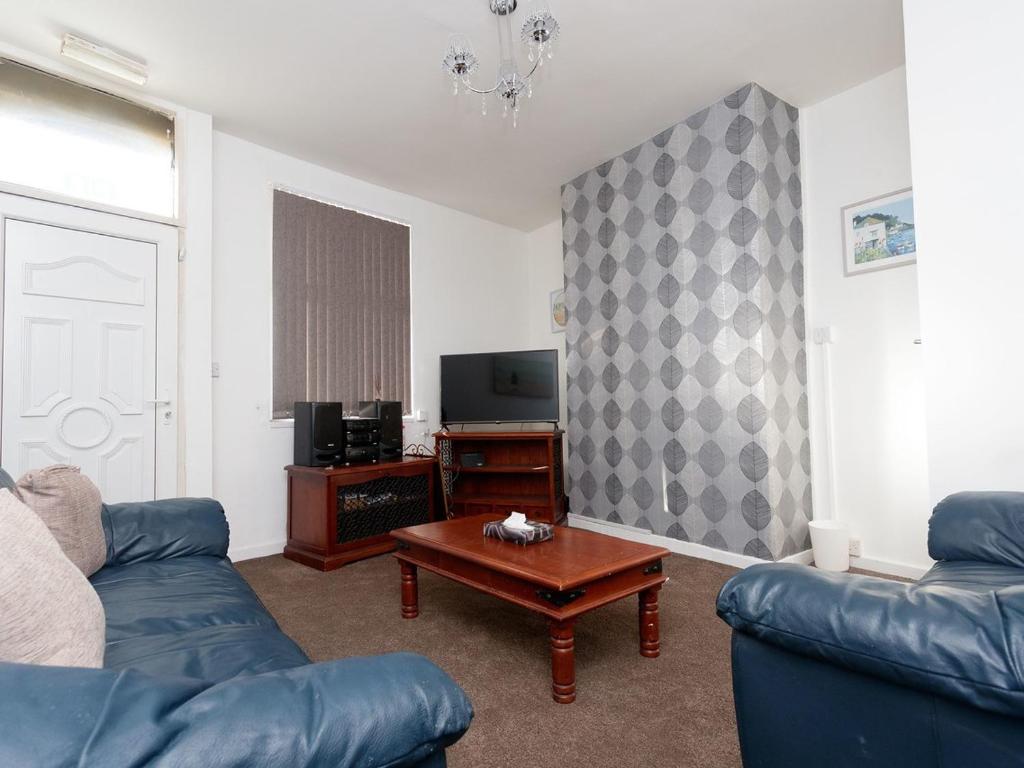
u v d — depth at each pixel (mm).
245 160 3529
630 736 1512
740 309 3107
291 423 3633
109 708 479
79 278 2748
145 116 3037
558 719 1596
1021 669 655
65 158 2766
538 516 4012
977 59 2031
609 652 2012
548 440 4004
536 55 2734
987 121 2008
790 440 3129
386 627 2275
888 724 807
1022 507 1559
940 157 2107
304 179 3820
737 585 972
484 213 4906
